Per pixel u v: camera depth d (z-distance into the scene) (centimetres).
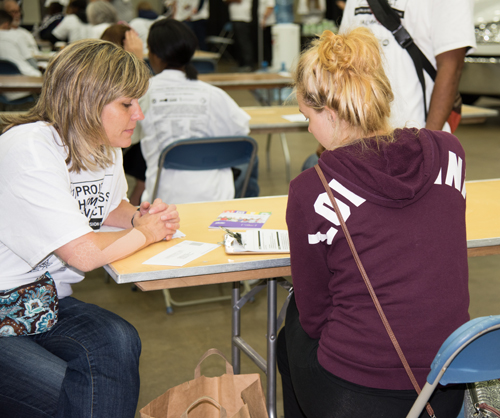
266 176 486
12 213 129
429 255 106
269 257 136
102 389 133
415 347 106
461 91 607
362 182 107
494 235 148
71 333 141
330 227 109
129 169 309
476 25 564
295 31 744
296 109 375
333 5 938
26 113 144
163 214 152
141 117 144
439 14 214
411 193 104
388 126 115
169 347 242
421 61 223
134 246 137
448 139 117
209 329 257
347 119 111
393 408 108
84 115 133
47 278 141
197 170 255
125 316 270
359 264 107
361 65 112
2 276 138
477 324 92
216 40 1135
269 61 996
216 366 227
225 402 143
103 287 302
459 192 113
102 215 157
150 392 210
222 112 256
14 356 133
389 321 106
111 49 139
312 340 125
